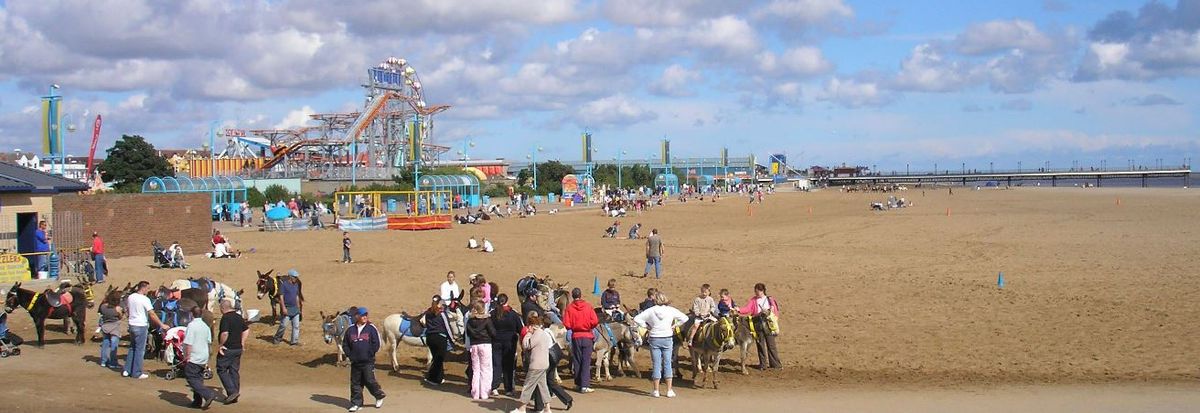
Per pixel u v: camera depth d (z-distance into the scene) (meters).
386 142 139.38
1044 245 47.16
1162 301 26.92
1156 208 86.12
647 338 17.48
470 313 16.89
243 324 16.16
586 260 42.81
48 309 21.44
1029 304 26.98
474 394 16.53
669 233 62.19
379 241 52.88
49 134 55.88
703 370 18.92
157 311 20.38
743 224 72.19
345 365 20.28
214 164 109.69
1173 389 16.97
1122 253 41.53
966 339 22.19
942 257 41.94
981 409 15.39
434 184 81.62
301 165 133.12
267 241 51.91
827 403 16.06
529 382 15.12
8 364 19.20
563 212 88.44
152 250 43.06
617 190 128.38
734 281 33.91
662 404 16.03
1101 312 25.33
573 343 17.16
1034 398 16.31
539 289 21.34
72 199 39.53
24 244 34.94
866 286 31.70
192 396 16.53
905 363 19.84
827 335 22.95
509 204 89.19
